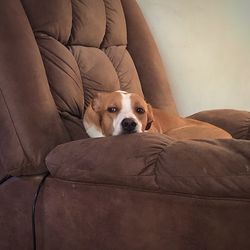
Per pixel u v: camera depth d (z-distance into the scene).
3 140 1.35
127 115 1.56
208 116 2.21
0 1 1.43
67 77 1.67
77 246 1.28
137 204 1.17
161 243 1.15
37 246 1.35
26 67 1.39
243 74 2.60
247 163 1.04
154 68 2.25
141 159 1.15
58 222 1.30
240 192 1.03
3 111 1.35
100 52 1.96
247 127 2.05
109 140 1.24
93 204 1.24
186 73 2.56
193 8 2.51
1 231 1.41
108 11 2.07
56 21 1.70
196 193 1.09
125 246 1.20
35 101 1.37
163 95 2.23
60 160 1.27
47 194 1.32
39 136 1.34
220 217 1.07
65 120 1.59
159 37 2.53
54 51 1.66
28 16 1.63
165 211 1.14
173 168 1.09
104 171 1.19
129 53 2.25
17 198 1.36
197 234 1.10
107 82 1.89
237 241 1.05
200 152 1.09
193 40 2.53
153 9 2.51
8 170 1.34
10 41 1.39
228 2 2.52
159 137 1.23
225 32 2.54
